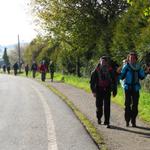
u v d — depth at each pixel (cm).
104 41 3105
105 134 1173
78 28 3959
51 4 4081
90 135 1150
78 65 4150
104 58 1339
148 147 1010
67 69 4634
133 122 1290
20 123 1358
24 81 4172
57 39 4162
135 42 2412
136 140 1091
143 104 1658
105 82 1314
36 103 1959
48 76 4956
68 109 1714
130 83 1289
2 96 2370
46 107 1789
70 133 1178
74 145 1022
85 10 3934
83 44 3947
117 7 3878
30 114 1566
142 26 2414
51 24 4134
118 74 1344
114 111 1619
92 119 1442
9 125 1320
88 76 3759
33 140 1088
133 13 2494
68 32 4059
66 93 2548
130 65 1302
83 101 2047
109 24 3522
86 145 1020
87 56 3894
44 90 2823
